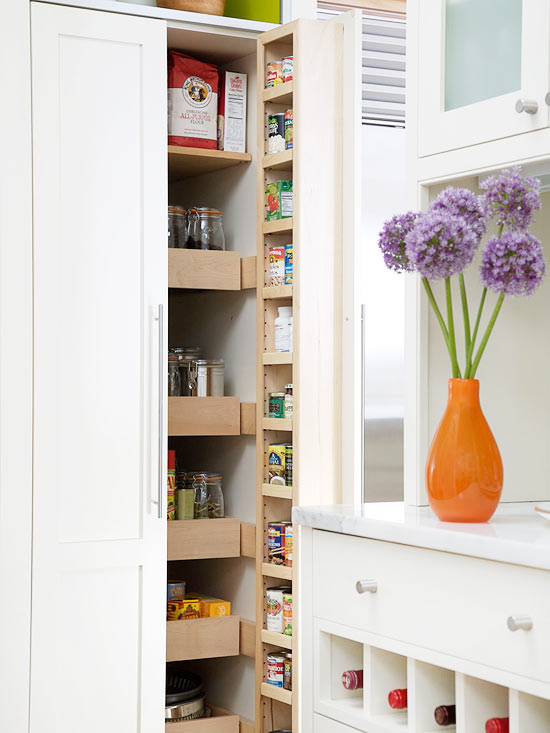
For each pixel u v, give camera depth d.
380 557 1.67
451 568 1.52
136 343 2.57
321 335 2.72
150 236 2.58
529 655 1.39
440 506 1.65
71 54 2.51
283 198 2.77
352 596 1.73
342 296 2.75
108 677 2.53
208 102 2.90
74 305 2.51
